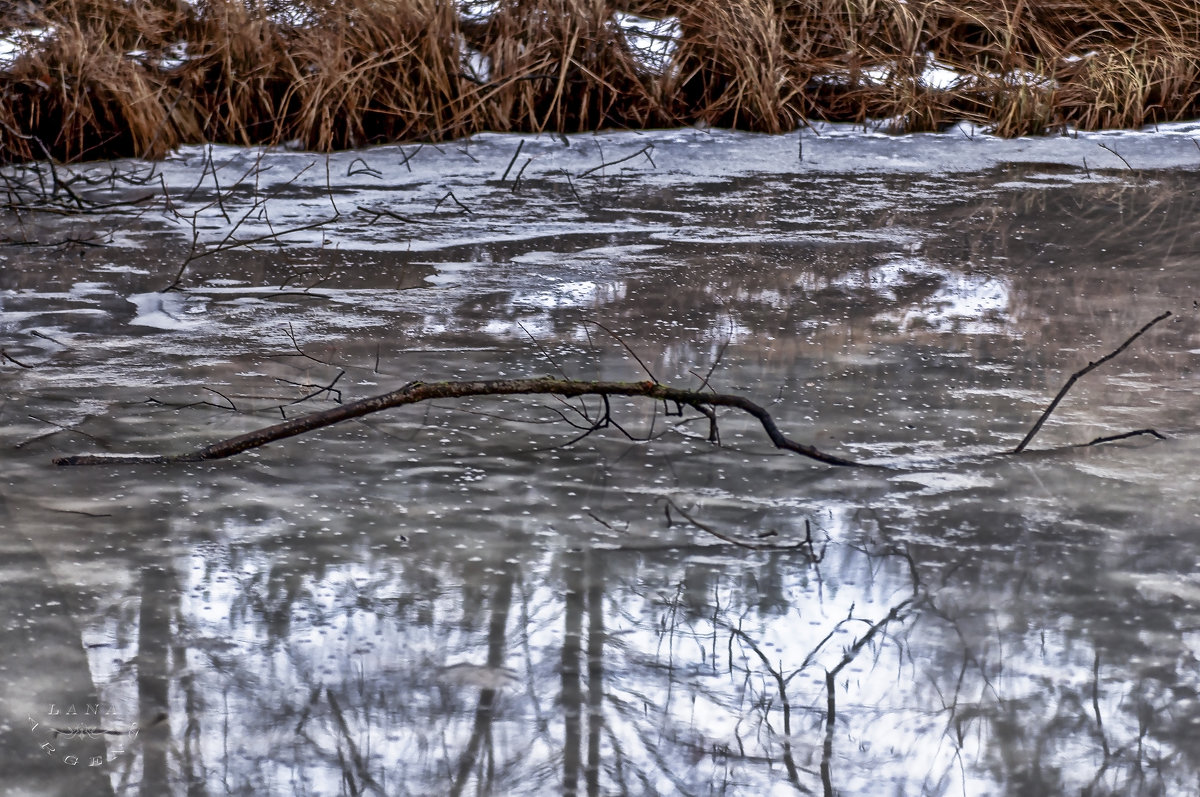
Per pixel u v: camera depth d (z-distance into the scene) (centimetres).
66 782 250
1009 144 1079
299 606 320
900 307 598
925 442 431
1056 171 973
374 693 283
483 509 378
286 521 368
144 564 339
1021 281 646
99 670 289
